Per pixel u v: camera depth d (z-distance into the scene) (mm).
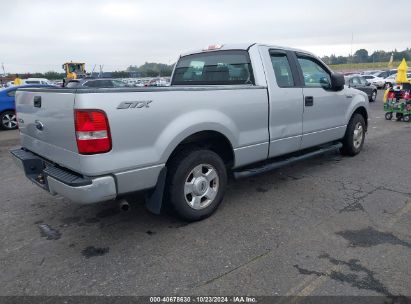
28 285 2811
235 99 3949
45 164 3725
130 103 3045
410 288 2627
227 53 4758
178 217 3762
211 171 3875
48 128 3371
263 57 4473
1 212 4340
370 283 2693
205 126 3631
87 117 2840
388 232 3506
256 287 2693
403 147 7320
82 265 3076
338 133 5902
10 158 7469
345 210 4078
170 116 3352
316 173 5543
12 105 11953
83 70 38094
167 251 3266
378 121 11594
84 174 2994
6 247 3443
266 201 4430
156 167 3326
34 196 4898
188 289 2697
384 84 30312
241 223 3811
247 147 4199
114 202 4531
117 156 3031
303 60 5148
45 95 3316
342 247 3234
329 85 5594
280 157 5004
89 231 3742
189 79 5375
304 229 3623
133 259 3146
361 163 6066
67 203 4578
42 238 3617
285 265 2969
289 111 4676
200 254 3193
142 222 3920
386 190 4695
